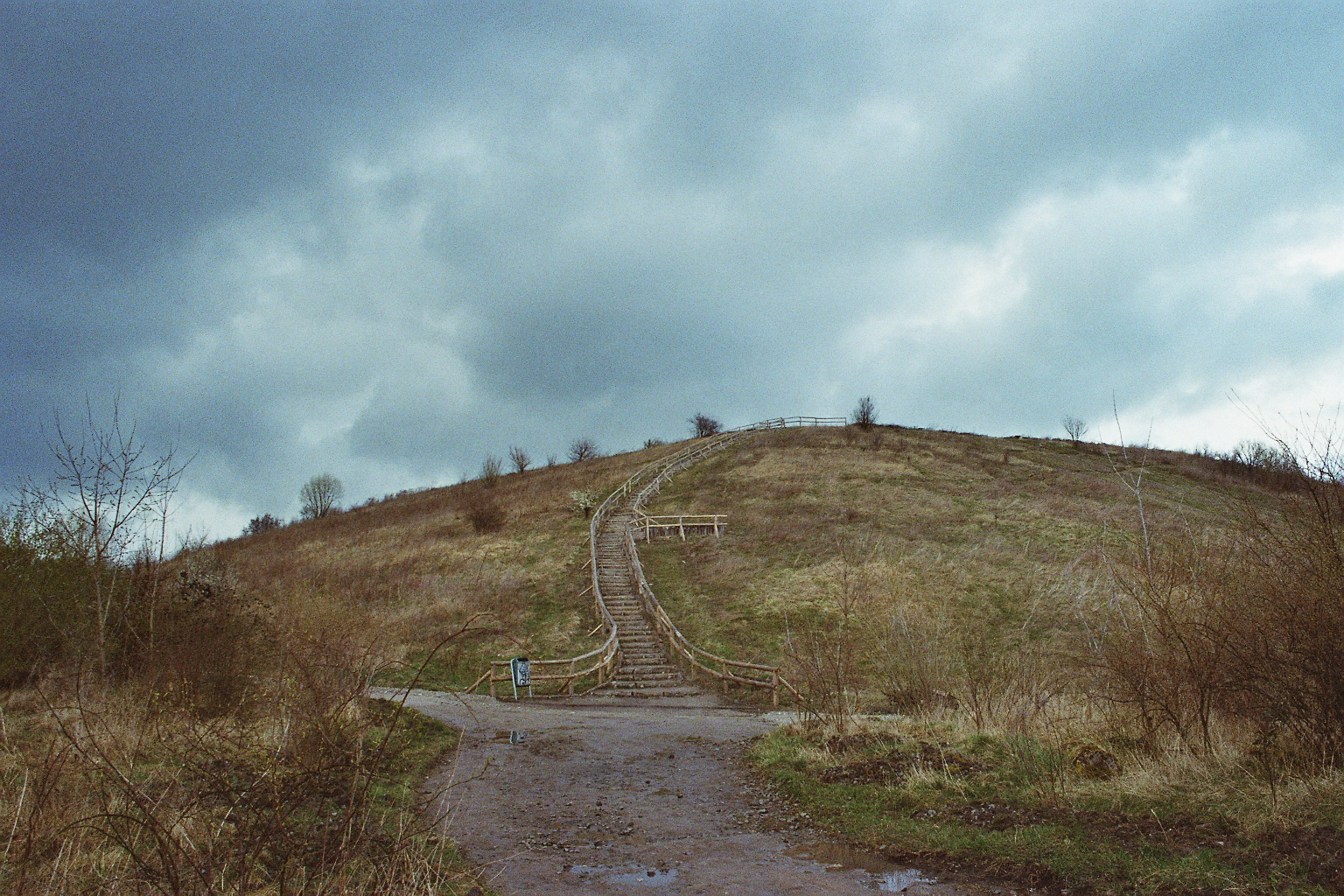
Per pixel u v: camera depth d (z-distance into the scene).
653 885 5.41
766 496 39.34
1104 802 6.10
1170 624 6.91
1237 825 5.17
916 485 40.09
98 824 4.78
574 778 8.98
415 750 9.06
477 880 5.25
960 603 22.42
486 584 27.77
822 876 5.53
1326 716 5.70
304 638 8.29
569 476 52.09
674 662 20.64
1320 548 5.96
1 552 9.80
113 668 8.96
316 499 56.53
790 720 13.13
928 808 6.80
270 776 4.70
